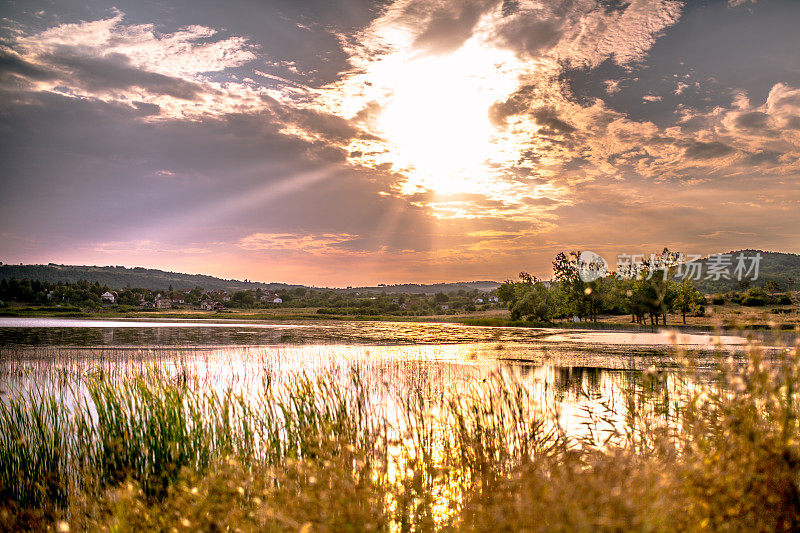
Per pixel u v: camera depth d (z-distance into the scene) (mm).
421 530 4566
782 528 3701
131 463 7523
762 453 4004
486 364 27031
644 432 6062
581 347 41344
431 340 51594
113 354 33094
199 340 49125
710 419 4945
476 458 6223
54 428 8789
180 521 4477
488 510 3854
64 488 7355
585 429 8477
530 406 7777
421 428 7848
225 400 8336
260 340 50156
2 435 8688
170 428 7664
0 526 6340
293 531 3705
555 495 3238
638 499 3225
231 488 4762
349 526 3578
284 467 6277
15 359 28641
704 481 3738
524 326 87312
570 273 89750
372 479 4953
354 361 28375
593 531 2982
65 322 93062
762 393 4621
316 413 8328
